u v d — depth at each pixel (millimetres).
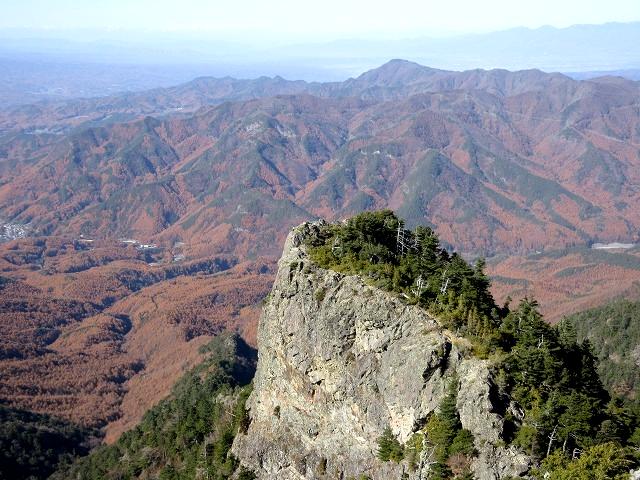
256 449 104250
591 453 70562
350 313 89875
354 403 88562
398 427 82688
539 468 71312
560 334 87562
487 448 73125
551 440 72375
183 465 132875
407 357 82500
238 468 107062
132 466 150125
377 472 82938
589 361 86625
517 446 72625
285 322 98125
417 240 104062
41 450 198750
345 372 89750
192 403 168250
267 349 104375
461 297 86812
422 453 77250
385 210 108688
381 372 85562
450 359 79938
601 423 76125
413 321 85000
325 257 99062
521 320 84812
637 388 156625
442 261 99062
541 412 73625
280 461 99375
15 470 184250
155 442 156500
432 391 79188
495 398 75250
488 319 84812
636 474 69312
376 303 87875
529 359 77375
